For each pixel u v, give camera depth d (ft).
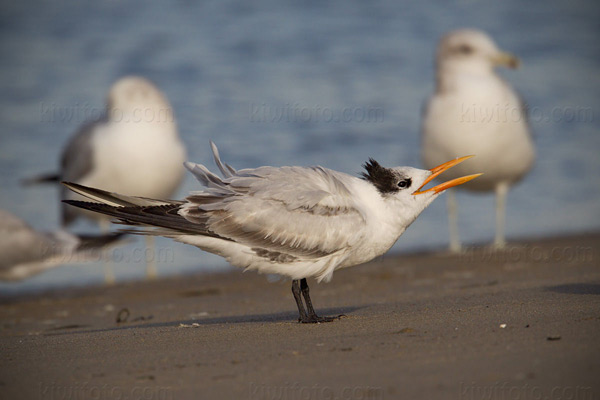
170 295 40.47
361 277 41.04
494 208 58.90
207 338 25.29
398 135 68.39
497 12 106.52
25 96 76.23
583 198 59.67
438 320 25.81
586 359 19.75
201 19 98.43
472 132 46.60
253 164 63.21
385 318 27.12
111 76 81.71
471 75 47.62
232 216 26.78
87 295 41.93
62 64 84.38
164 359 22.52
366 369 20.10
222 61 85.40
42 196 59.47
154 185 48.60
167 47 89.04
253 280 43.32
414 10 104.42
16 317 36.96
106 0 104.99
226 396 18.84
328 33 94.68
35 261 42.96
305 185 27.63
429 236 52.95
